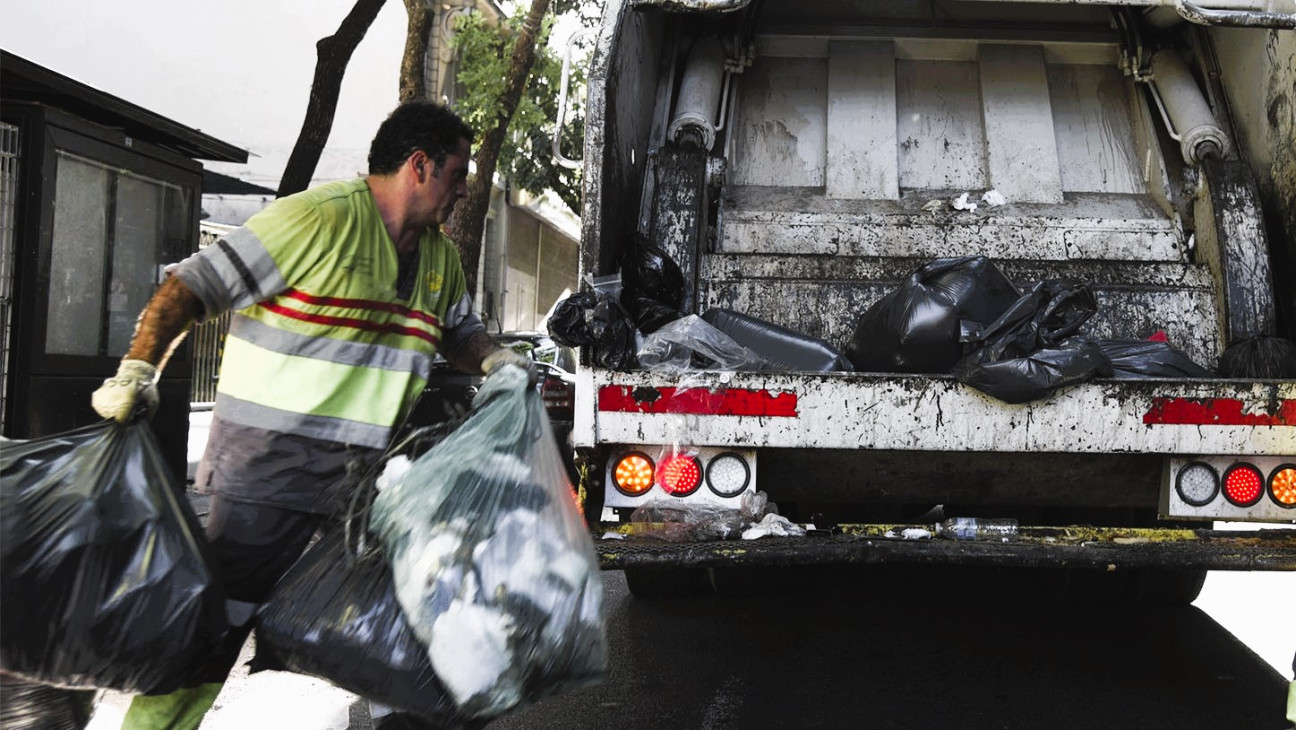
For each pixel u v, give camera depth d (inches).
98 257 263.6
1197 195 186.2
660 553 139.9
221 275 97.9
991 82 205.8
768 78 209.3
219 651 96.4
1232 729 149.9
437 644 93.6
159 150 282.4
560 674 97.9
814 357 161.9
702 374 147.6
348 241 102.3
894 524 153.7
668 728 150.5
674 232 183.0
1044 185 198.5
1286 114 177.3
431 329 109.6
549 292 1194.0
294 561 104.5
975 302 157.9
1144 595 214.2
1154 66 200.1
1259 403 144.0
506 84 473.1
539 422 105.1
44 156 241.4
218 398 104.3
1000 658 184.5
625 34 169.3
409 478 98.1
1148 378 147.3
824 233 191.2
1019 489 155.2
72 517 90.7
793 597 229.6
